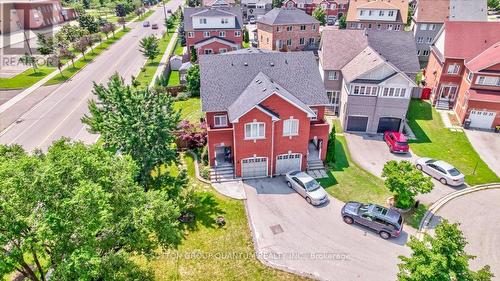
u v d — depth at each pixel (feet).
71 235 46.88
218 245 81.25
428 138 130.82
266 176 108.58
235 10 247.09
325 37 155.43
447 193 99.71
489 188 101.50
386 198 96.84
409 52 148.97
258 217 90.22
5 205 40.75
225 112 108.68
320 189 96.17
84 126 139.74
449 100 153.99
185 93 175.52
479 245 80.53
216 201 96.37
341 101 145.59
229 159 113.70
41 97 170.81
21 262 48.67
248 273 73.82
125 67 219.41
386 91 127.75
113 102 97.71
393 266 75.05
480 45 147.54
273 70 117.70
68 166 49.80
